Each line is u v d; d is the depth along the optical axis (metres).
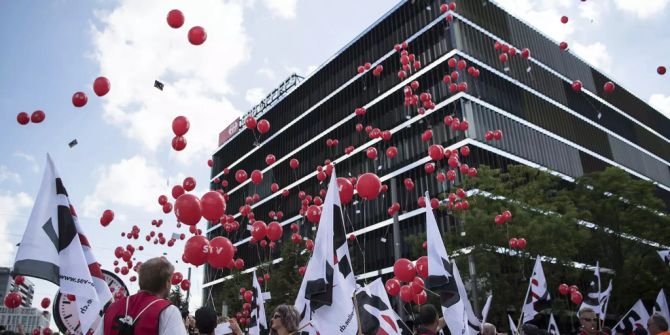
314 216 10.02
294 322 4.55
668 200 51.88
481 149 34.00
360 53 46.56
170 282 3.64
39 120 7.85
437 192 34.53
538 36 44.09
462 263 21.14
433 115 36.66
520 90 39.41
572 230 22.84
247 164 62.12
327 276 5.38
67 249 4.34
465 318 6.40
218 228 62.16
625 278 24.52
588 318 6.77
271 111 59.69
